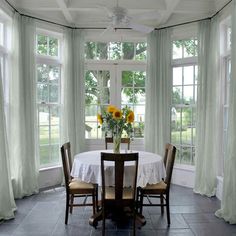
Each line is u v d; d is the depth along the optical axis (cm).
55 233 293
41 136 466
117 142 335
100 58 502
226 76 414
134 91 505
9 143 398
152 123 480
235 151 322
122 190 277
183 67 478
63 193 427
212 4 415
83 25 479
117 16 319
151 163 305
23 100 410
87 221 324
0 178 329
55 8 416
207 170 415
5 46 399
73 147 471
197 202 389
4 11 372
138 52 503
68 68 469
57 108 487
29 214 343
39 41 459
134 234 279
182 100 480
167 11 421
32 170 421
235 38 330
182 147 483
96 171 296
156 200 398
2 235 287
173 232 298
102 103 503
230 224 318
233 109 326
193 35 460
